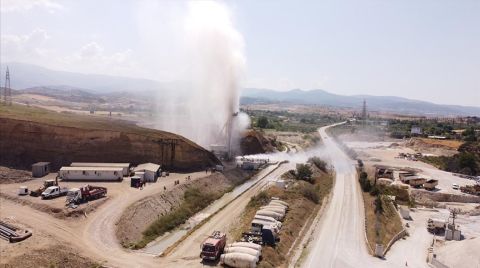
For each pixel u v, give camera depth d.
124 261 45.47
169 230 59.75
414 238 64.00
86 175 76.00
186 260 46.78
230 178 90.62
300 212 67.62
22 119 86.75
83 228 53.28
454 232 63.94
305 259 50.84
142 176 76.38
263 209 64.69
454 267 51.34
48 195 62.81
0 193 65.44
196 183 79.56
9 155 82.31
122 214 57.94
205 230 58.19
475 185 94.75
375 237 60.50
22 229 50.31
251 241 52.12
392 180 102.69
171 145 90.25
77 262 43.84
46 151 84.50
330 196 84.25
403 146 171.62
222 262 45.47
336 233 61.09
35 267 41.28
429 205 87.25
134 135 89.38
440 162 131.25
